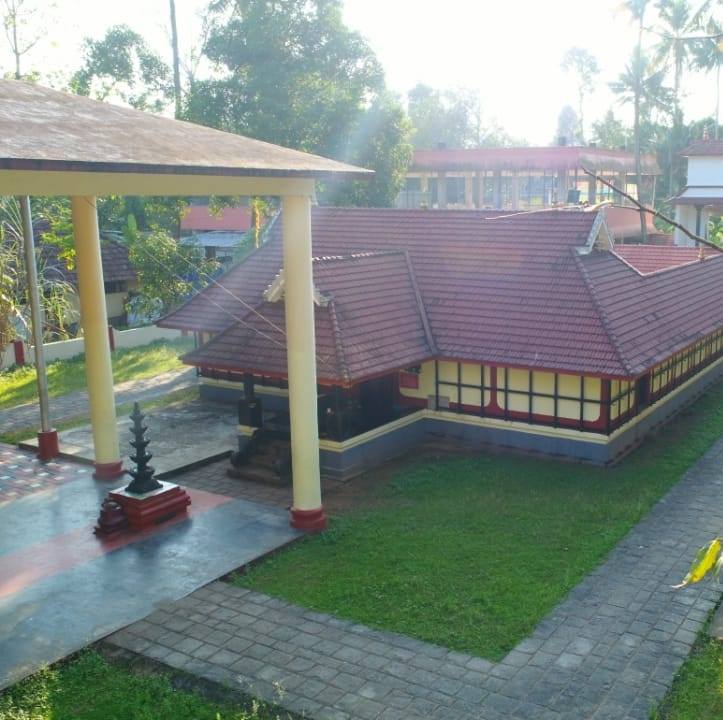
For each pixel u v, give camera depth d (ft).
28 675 25.98
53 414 59.62
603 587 31.27
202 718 23.86
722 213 113.80
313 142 89.35
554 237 52.47
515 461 46.62
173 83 112.88
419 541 35.73
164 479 44.78
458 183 136.15
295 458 36.81
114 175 29.09
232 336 48.39
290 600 30.78
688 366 57.57
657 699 24.11
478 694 24.52
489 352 46.44
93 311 43.19
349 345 44.34
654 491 41.29
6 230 71.05
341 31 92.63
